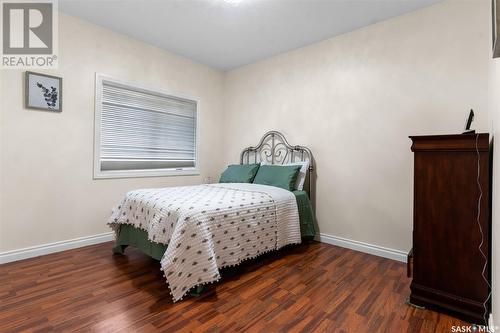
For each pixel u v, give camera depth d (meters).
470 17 2.25
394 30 2.66
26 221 2.50
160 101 3.64
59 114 2.68
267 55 3.70
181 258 1.83
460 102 2.30
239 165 3.72
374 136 2.78
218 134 4.33
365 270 2.36
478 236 1.60
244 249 2.25
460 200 1.66
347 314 1.69
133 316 1.62
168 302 1.78
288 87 3.53
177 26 2.95
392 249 2.65
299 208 2.92
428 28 2.46
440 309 1.70
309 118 3.31
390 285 2.07
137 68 3.28
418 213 1.80
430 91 2.45
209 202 2.17
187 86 3.84
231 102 4.28
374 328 1.55
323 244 3.10
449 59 2.35
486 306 1.56
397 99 2.63
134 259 2.52
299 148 3.34
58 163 2.68
